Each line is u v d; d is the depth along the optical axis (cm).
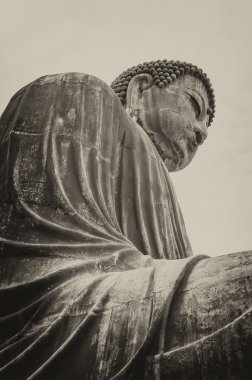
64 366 652
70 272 745
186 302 660
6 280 767
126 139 1042
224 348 599
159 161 1084
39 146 912
